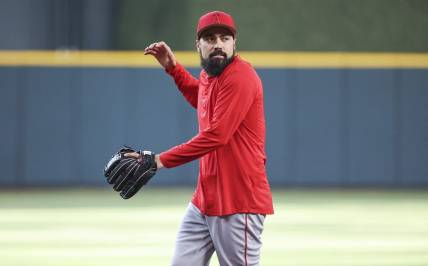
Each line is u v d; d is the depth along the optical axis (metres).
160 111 54.06
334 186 54.84
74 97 54.09
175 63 19.64
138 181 16.81
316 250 31.84
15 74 53.94
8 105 53.97
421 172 54.44
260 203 17.19
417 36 61.97
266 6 62.19
